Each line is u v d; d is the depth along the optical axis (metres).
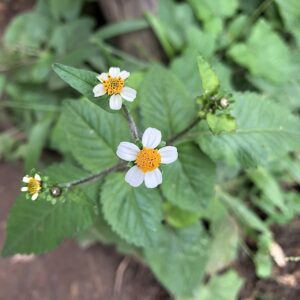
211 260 0.25
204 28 0.27
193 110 0.20
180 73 0.25
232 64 0.27
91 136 0.19
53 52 0.31
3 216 0.30
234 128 0.15
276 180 0.26
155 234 0.19
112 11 0.29
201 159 0.19
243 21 0.27
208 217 0.24
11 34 0.31
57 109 0.29
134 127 0.15
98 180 0.19
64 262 0.29
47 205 0.19
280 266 0.26
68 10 0.30
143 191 0.19
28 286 0.28
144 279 0.28
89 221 0.19
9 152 0.31
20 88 0.30
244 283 0.27
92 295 0.28
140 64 0.27
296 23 0.27
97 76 0.14
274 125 0.19
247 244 0.27
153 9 0.28
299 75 0.27
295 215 0.27
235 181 0.26
